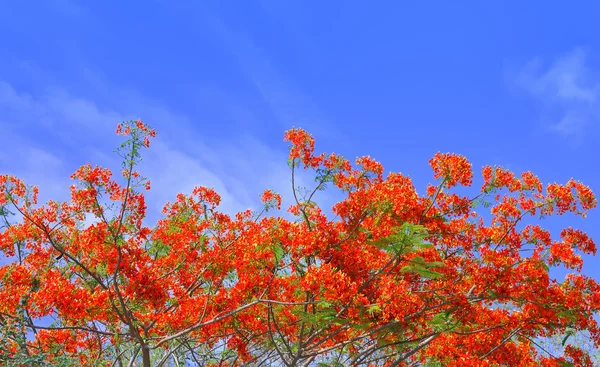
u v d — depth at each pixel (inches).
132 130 378.3
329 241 390.0
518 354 521.7
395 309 377.1
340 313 377.7
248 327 466.9
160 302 433.4
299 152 417.1
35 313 387.2
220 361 543.5
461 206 472.7
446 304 429.7
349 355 489.4
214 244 478.3
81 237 407.8
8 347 398.9
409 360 569.6
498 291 437.1
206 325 425.4
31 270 443.8
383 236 394.0
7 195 397.7
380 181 460.1
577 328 461.4
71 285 394.6
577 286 441.4
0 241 490.9
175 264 487.2
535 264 435.5
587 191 440.1
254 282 398.0
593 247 446.3
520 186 459.2
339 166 420.5
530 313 463.2
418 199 429.1
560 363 501.0
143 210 412.5
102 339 530.3
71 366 423.5
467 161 429.1
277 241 386.0
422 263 394.6
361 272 418.9
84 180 388.8
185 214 531.5
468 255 473.7
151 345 435.2
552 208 450.9
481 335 503.5
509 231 461.7
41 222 410.3
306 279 358.0
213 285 490.3
